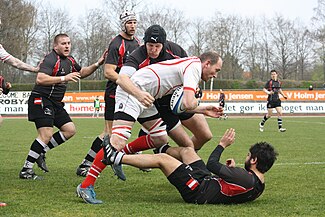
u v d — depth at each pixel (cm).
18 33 8288
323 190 1091
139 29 8344
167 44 1077
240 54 9412
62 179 1292
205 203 923
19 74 8606
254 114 6238
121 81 967
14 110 6284
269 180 1230
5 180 1269
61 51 1336
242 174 903
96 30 9119
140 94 943
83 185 962
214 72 979
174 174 927
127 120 979
